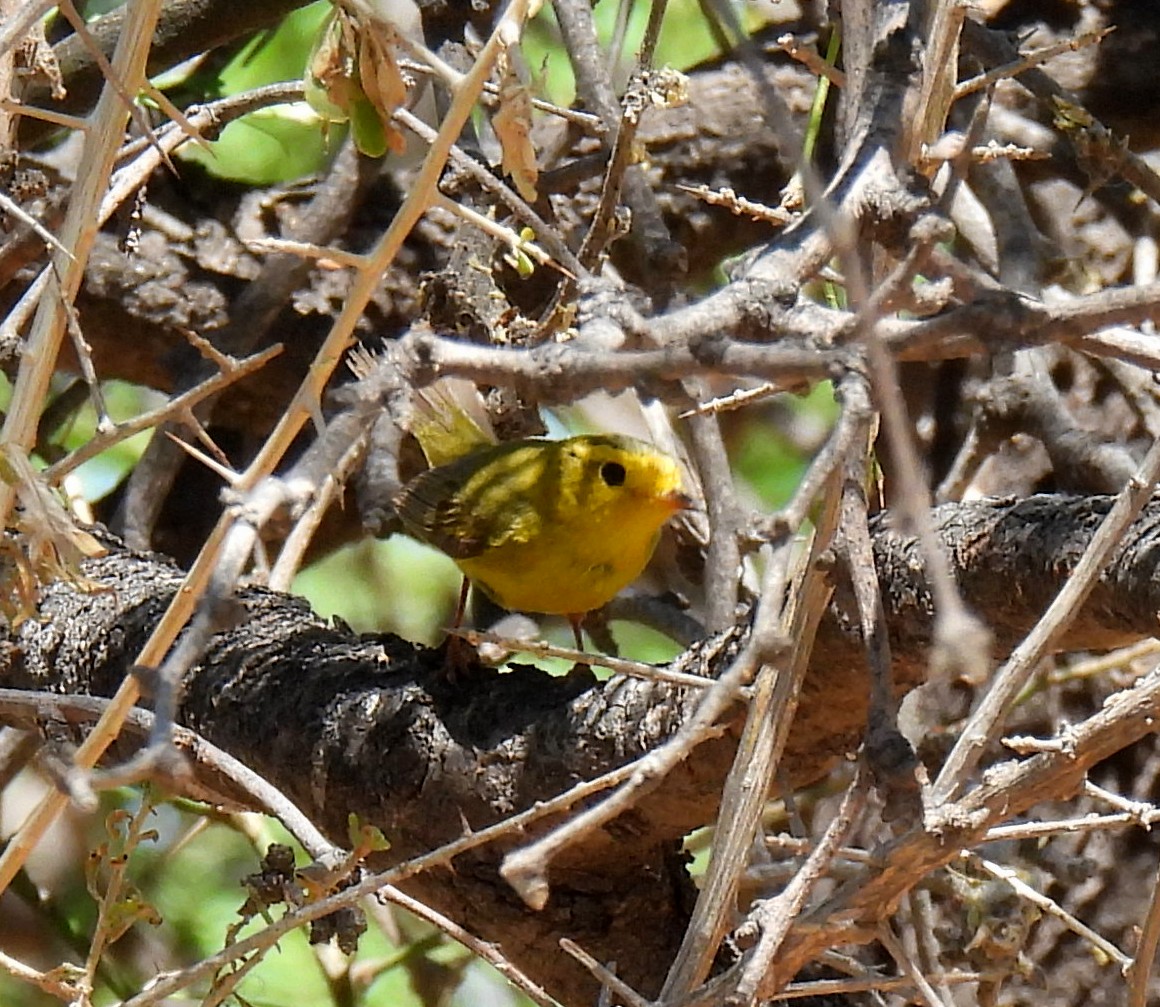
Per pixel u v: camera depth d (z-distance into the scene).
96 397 4.69
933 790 4.44
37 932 10.30
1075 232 10.40
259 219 10.17
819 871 4.29
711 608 7.44
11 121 7.73
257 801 5.84
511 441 9.27
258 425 10.51
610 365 3.48
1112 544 4.40
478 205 8.52
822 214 3.02
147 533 8.92
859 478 4.24
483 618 11.80
